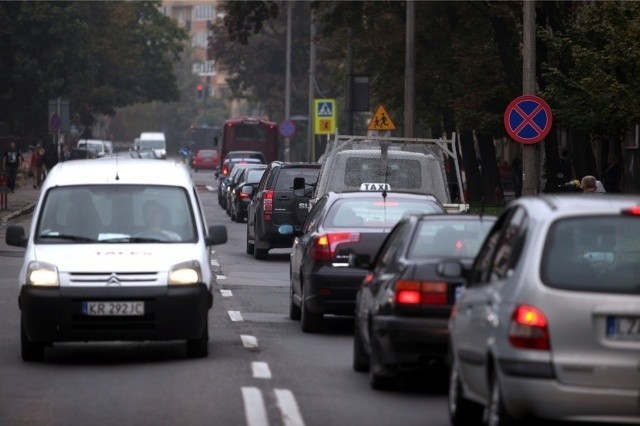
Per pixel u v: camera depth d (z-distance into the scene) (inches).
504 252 978.7
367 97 4466.0
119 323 1425.9
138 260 1444.4
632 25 2586.1
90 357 1509.6
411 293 1233.4
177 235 1508.4
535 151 2583.7
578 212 930.7
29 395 1237.7
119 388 1279.5
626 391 892.6
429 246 1298.0
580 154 3853.3
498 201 5036.9
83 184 1544.0
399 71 4975.4
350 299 1701.5
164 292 1429.6
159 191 1545.3
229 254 3312.0
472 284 1051.3
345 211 1752.0
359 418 1132.5
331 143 2691.9
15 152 6033.5
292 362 1472.7
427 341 1226.0
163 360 1481.3
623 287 903.7
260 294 2287.2
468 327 1013.8
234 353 1540.4
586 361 893.8
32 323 1427.2
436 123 4950.8
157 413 1142.3
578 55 2640.3
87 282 1427.2
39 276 1429.6
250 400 1206.9
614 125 2714.1
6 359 1488.7
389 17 4872.0
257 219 3097.9
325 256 1712.6
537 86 4033.0
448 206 2447.1
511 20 4065.0
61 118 5629.9
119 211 1521.9
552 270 911.0
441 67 4687.5
